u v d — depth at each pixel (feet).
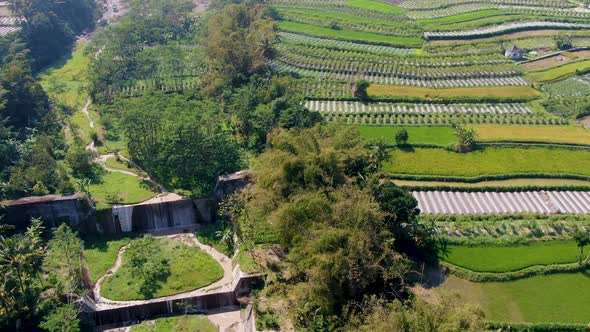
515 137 397.60
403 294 253.03
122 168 366.63
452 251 290.76
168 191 341.41
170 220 338.13
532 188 345.10
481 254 288.51
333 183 291.38
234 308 285.02
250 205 297.53
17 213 312.09
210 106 389.60
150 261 299.38
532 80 505.66
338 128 348.18
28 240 270.05
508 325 245.24
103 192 337.31
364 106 455.63
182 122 342.64
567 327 244.22
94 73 484.33
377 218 262.67
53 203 314.76
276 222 270.87
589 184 350.64
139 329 269.85
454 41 615.16
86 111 458.50
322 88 484.74
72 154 353.72
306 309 257.14
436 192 342.44
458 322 208.23
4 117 390.63
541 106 454.81
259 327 259.19
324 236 247.91
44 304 257.55
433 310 215.31
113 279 291.79
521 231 306.35
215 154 348.79
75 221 322.96
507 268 277.64
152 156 358.43
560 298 262.47
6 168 335.67
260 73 483.10
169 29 594.65
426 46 595.06
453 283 272.51
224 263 307.17
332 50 582.76
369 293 252.42
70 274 277.64
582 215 317.63
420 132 408.87
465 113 439.22
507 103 465.06
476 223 310.65
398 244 288.51
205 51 493.77
